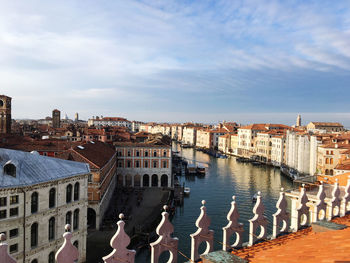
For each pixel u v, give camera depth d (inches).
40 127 7829.7
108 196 2630.4
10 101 4495.6
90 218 2245.3
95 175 2063.2
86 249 1737.2
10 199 1181.1
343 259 288.5
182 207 2773.1
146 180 3878.0
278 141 5580.7
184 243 1973.4
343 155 3031.5
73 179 1476.4
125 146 3454.7
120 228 346.9
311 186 1293.1
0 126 4389.8
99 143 3294.8
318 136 4143.7
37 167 1341.0
